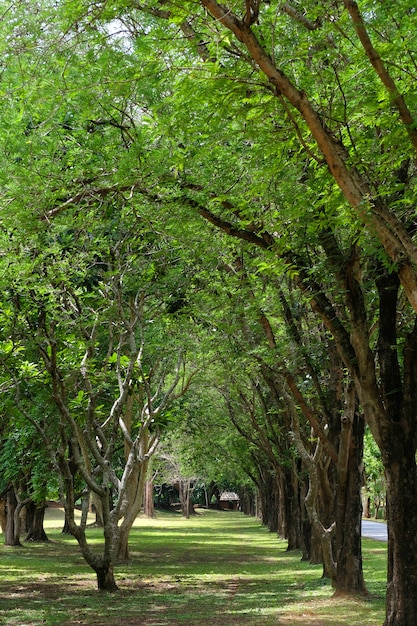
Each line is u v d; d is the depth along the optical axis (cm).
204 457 3944
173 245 1342
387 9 679
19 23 768
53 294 1320
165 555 2736
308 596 1514
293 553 2788
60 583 1847
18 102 941
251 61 738
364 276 1255
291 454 2653
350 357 1067
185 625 1217
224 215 1200
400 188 765
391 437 1020
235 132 827
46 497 2483
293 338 1445
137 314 1702
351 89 825
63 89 796
